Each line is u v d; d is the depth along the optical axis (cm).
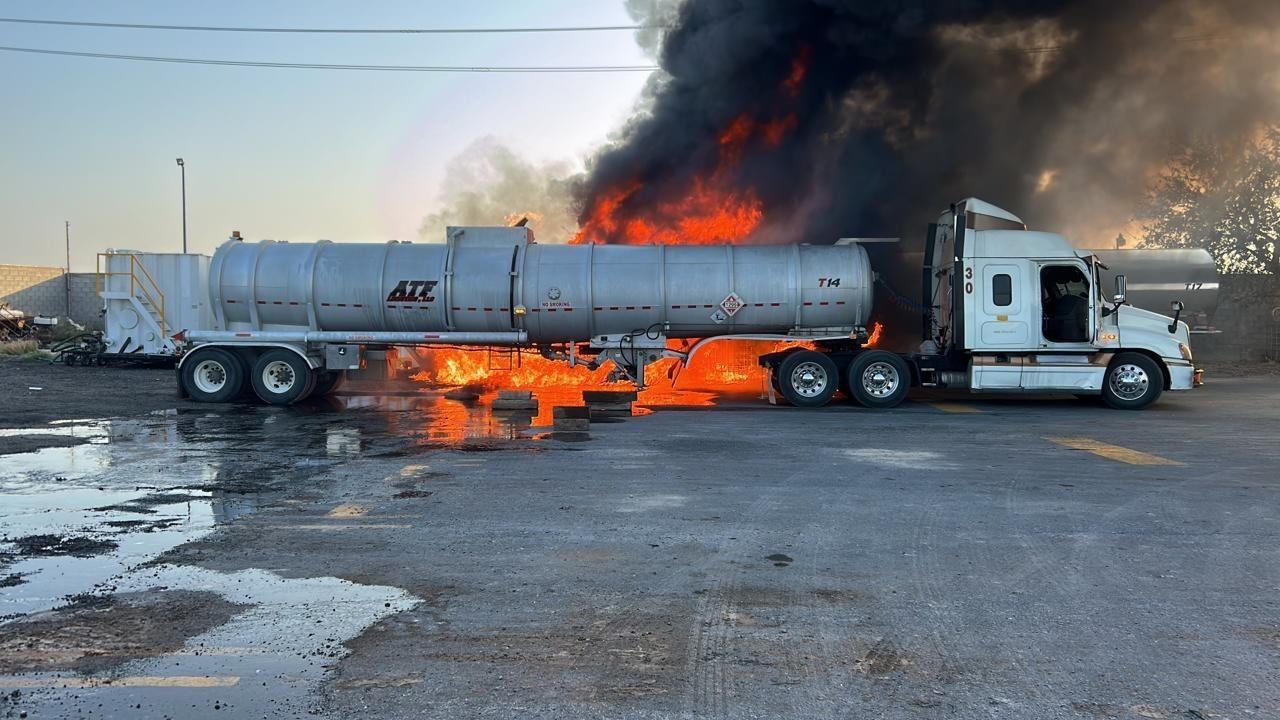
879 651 403
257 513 678
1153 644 412
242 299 1551
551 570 531
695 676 374
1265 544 592
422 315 1541
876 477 839
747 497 746
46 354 2678
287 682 365
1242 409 1455
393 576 517
